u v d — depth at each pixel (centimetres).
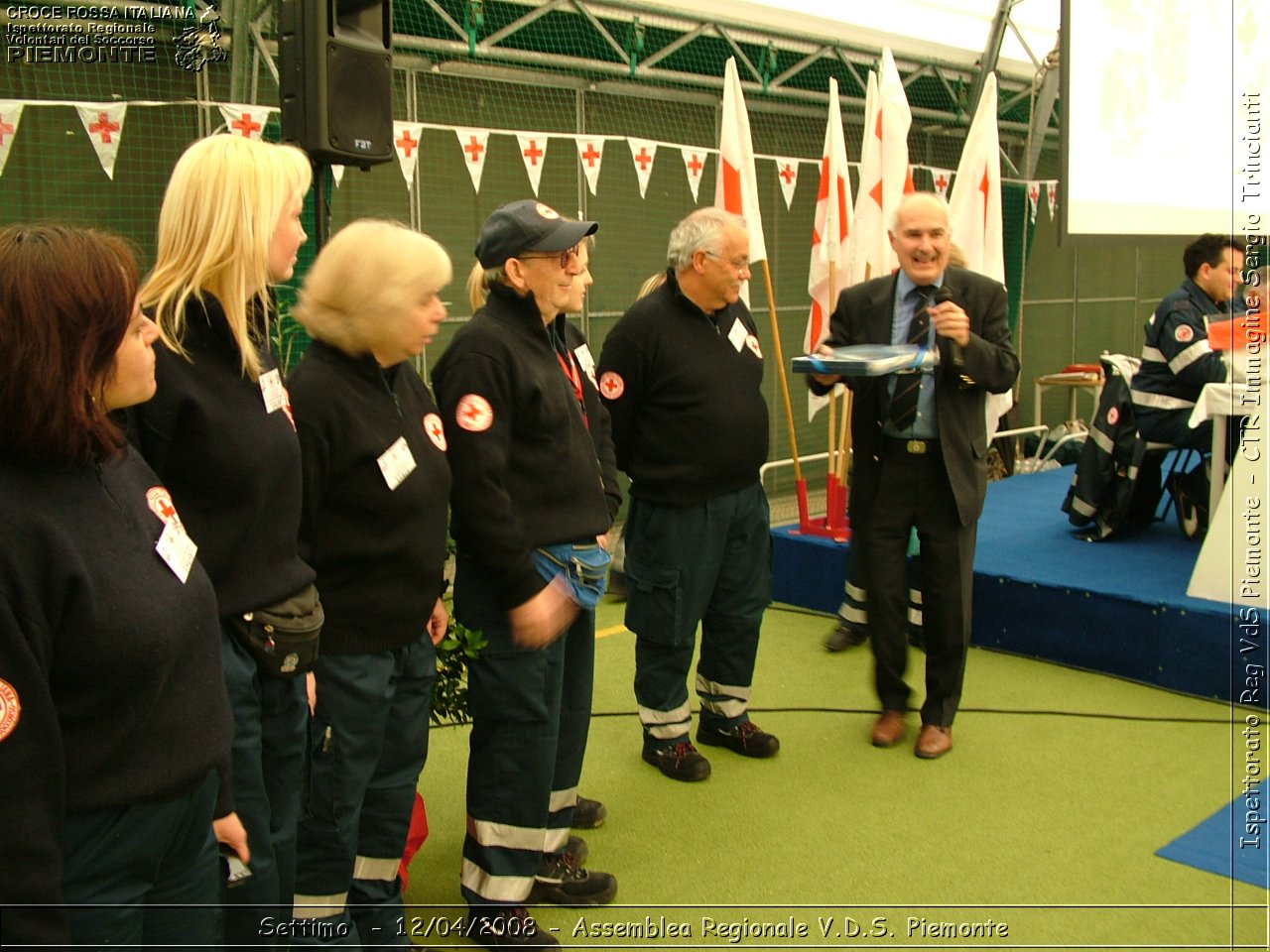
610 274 692
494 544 231
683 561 322
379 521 203
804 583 510
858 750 357
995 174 526
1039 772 338
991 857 287
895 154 494
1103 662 419
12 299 121
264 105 502
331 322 198
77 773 129
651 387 317
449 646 243
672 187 720
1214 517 405
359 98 266
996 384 328
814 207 802
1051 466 768
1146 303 1094
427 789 331
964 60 829
